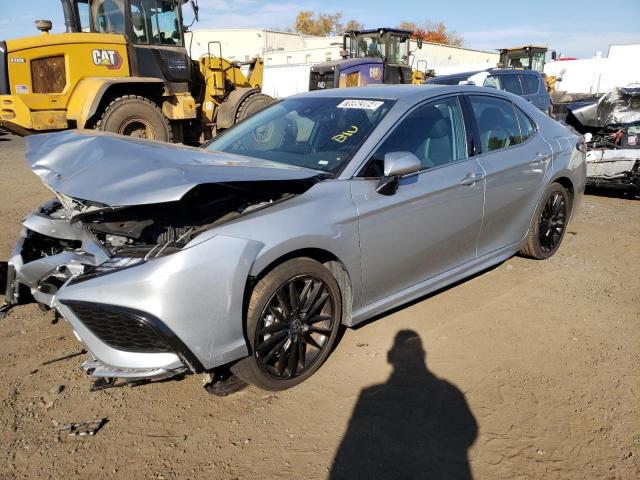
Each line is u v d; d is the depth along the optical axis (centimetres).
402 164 320
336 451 259
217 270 260
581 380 316
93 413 286
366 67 1611
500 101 450
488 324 385
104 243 326
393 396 302
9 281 346
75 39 920
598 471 246
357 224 319
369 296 343
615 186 748
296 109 418
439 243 378
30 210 697
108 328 263
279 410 290
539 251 495
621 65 3028
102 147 323
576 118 827
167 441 266
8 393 301
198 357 260
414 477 243
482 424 278
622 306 415
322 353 321
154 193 254
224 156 331
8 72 867
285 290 294
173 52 1041
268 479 242
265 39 3506
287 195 308
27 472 244
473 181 390
